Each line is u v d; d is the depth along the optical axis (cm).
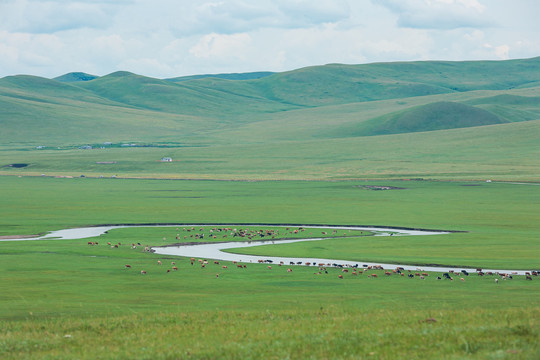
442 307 3519
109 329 2584
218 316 2917
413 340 2094
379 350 1988
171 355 2033
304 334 2273
